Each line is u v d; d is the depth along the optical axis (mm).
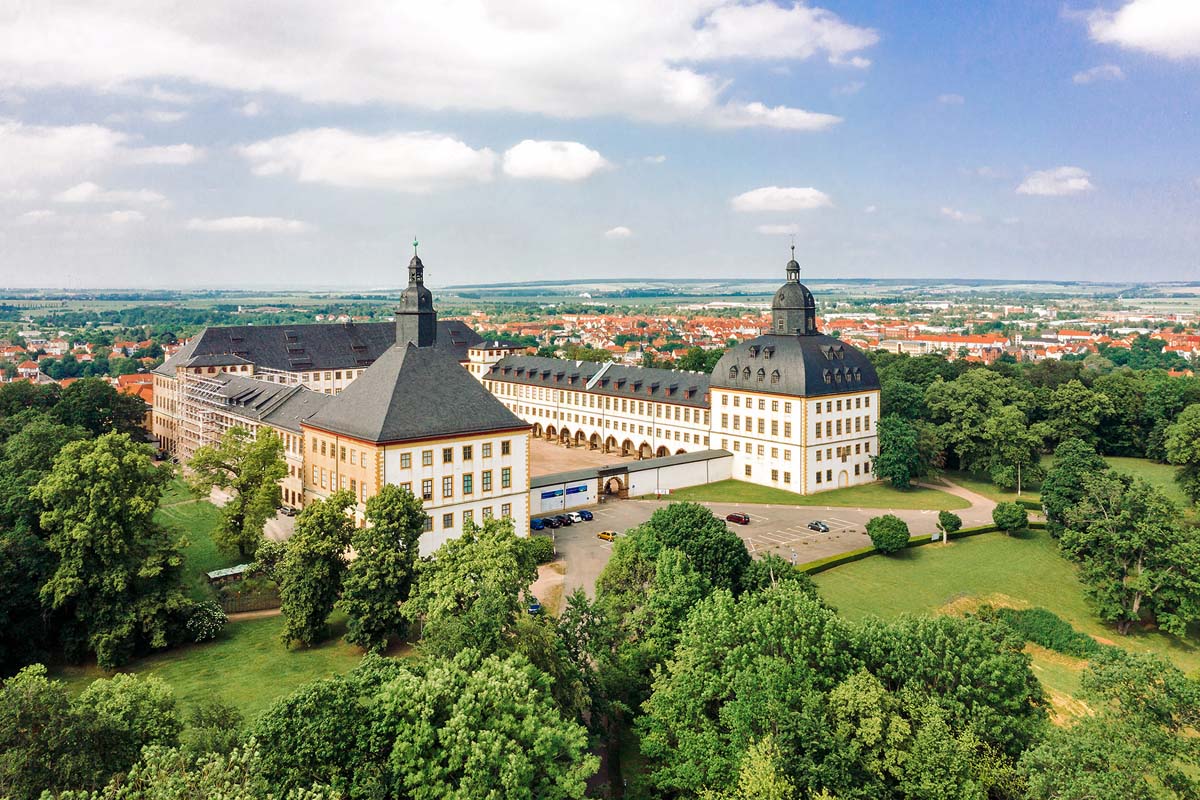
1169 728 49156
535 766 43594
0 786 40062
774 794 45438
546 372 199875
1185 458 128875
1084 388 180250
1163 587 92250
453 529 101875
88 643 75438
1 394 157500
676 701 55156
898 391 164125
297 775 42531
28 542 77250
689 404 162375
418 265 123250
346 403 106688
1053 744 47781
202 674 73688
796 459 143625
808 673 52375
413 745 42281
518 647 54000
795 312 150375
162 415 192875
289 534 110875
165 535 82625
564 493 130250
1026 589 103312
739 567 77750
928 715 49406
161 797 37062
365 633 75062
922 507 136000
